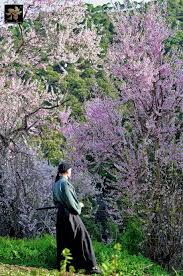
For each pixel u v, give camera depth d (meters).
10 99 18.75
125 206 13.72
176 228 11.75
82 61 21.19
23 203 15.58
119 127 17.91
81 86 36.62
